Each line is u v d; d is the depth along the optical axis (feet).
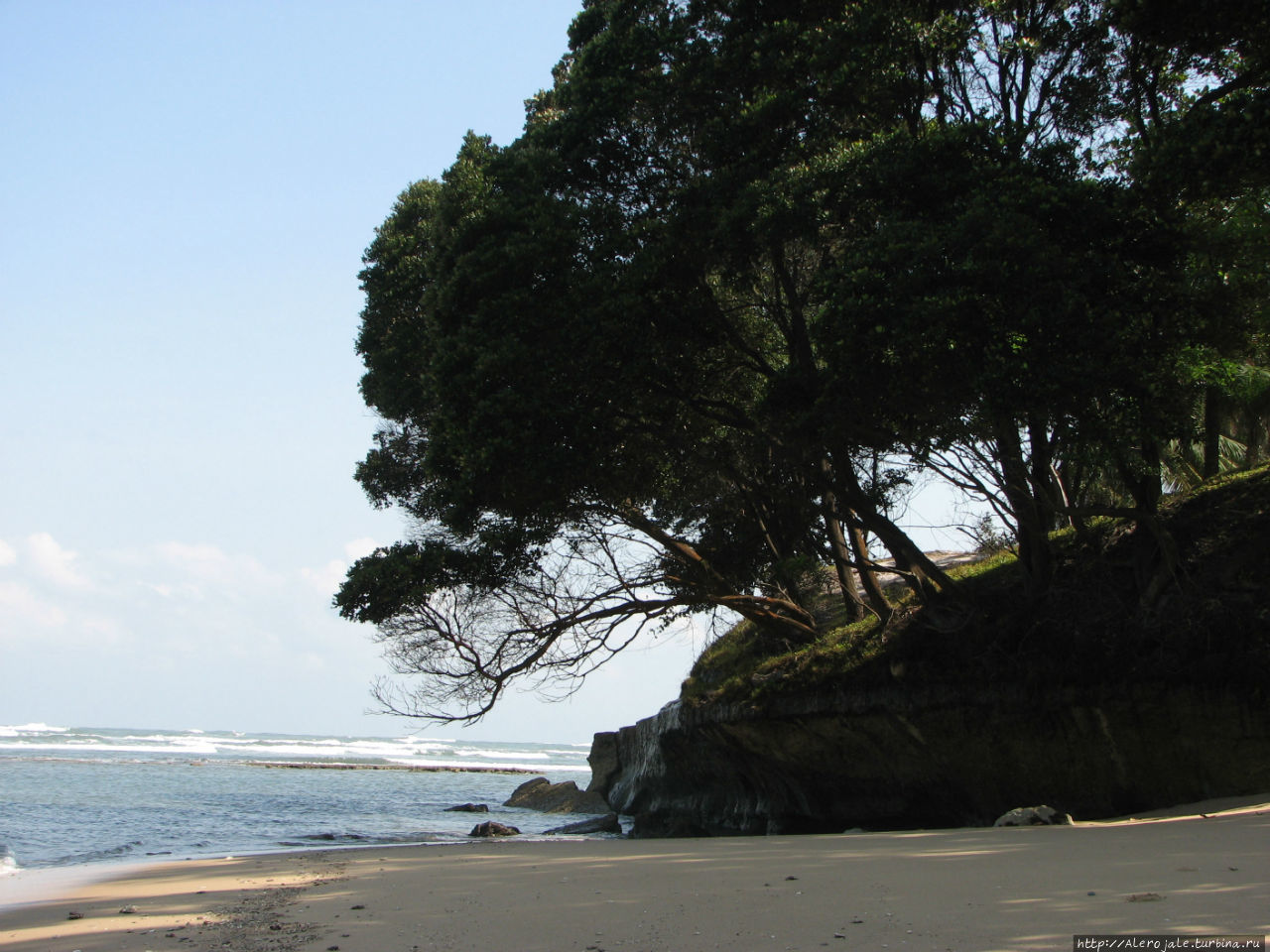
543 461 49.60
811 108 52.44
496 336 51.49
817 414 47.78
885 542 55.36
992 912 18.69
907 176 45.80
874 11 50.19
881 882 23.89
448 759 346.95
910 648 55.93
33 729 416.87
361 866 38.63
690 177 56.85
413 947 19.31
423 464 55.98
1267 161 38.99
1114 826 36.17
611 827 84.17
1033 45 50.21
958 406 44.83
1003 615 53.78
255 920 24.27
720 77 55.11
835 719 58.80
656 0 58.90
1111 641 48.52
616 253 54.29
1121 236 43.52
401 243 65.67
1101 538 55.57
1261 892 18.86
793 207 46.62
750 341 62.08
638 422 56.34
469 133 64.34
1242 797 41.88
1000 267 40.24
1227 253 42.22
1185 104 50.42
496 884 29.12
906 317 40.83
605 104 55.62
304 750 355.77
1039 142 51.78
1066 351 40.70
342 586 60.08
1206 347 43.80
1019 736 51.65
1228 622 45.14
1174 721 46.24
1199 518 52.24
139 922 25.02
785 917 19.76
